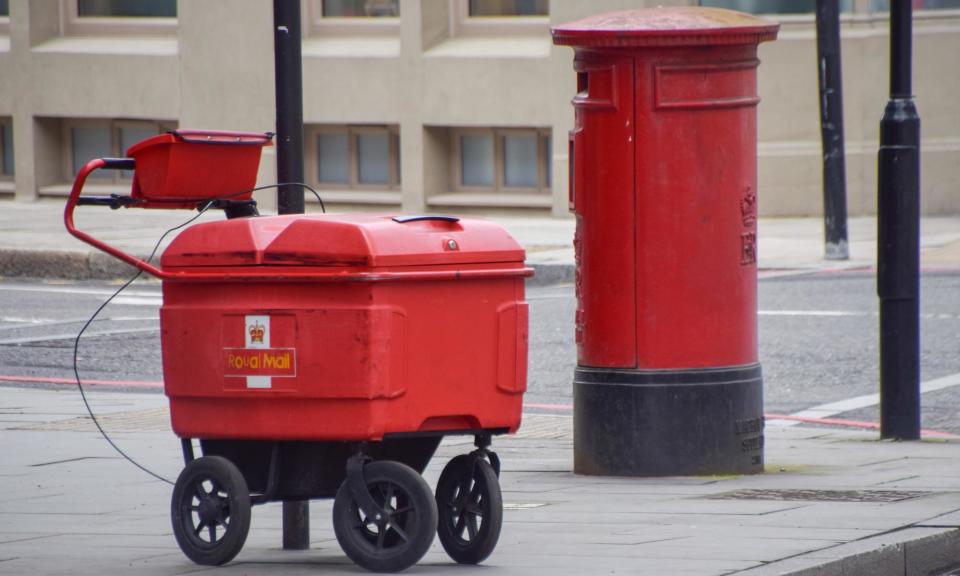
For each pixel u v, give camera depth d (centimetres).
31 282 7050
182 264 2239
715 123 3034
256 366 2191
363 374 2138
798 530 2431
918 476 3006
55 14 9800
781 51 8275
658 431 3061
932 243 7175
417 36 8844
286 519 2420
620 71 3031
